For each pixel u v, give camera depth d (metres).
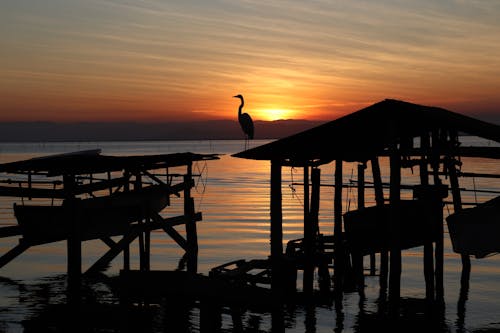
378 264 28.56
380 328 17.75
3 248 33.34
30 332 17.52
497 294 22.20
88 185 21.86
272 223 18.88
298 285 24.11
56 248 33.62
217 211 50.28
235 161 167.00
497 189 58.72
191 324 17.94
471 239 18.98
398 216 16.17
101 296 21.56
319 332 17.50
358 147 21.28
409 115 16.25
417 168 99.38
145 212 23.78
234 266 27.61
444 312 19.58
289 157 19.69
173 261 29.45
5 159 141.62
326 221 42.03
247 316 19.16
